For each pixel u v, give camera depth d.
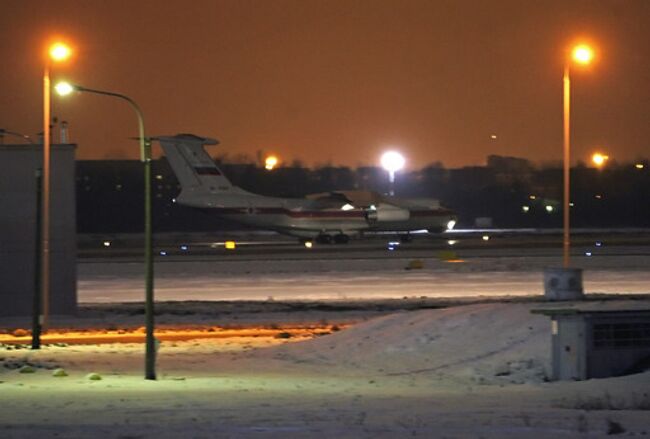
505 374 58.41
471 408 41.28
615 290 114.50
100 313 98.88
